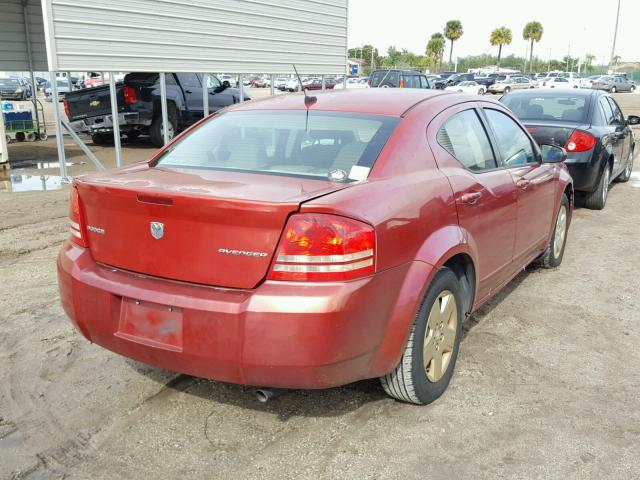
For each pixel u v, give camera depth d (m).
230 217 2.57
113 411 3.21
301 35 14.41
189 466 2.77
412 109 3.49
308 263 2.53
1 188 9.24
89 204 2.99
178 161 3.50
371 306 2.67
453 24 98.31
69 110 13.80
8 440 2.93
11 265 5.57
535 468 2.77
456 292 3.37
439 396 3.37
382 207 2.76
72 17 9.29
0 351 3.87
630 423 3.15
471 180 3.55
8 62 15.47
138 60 10.46
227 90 15.66
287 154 3.25
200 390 3.44
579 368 3.77
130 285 2.83
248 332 2.54
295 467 2.77
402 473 2.73
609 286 5.32
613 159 8.60
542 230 4.96
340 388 3.48
